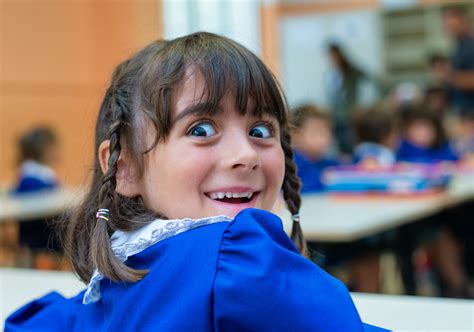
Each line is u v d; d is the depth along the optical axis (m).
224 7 3.91
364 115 3.12
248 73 0.69
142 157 0.70
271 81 0.72
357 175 2.55
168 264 0.62
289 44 6.27
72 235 0.81
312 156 2.88
